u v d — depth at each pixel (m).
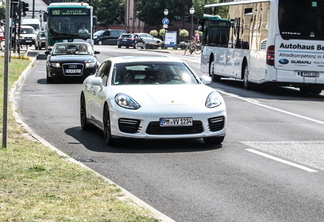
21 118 17.06
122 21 147.75
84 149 12.27
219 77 33.19
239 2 28.70
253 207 7.79
